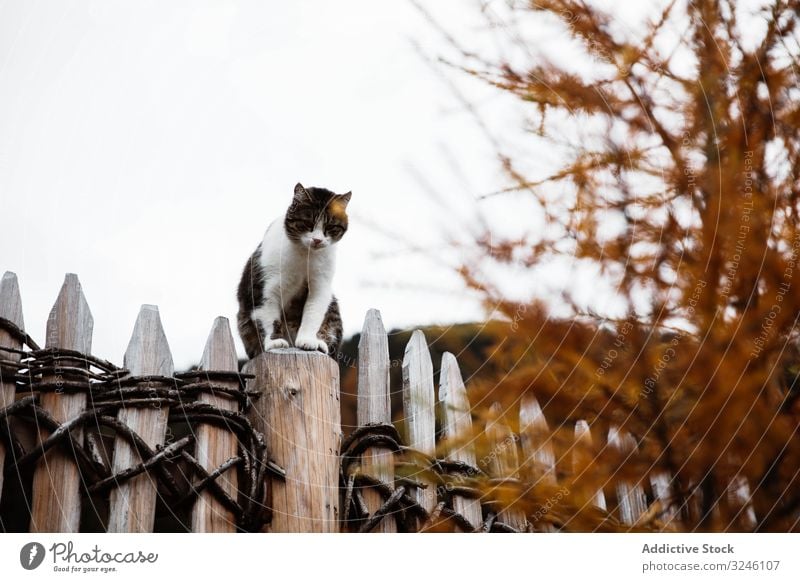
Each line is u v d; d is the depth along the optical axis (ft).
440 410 8.98
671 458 8.34
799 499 8.36
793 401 8.45
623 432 8.59
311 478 7.73
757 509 8.39
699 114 9.34
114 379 7.25
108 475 7.09
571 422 8.89
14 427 6.97
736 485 8.39
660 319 8.71
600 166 9.35
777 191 8.93
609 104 9.46
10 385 6.96
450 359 9.08
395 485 8.28
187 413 7.47
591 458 8.36
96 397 7.21
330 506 7.77
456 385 8.96
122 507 7.05
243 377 7.83
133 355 7.48
